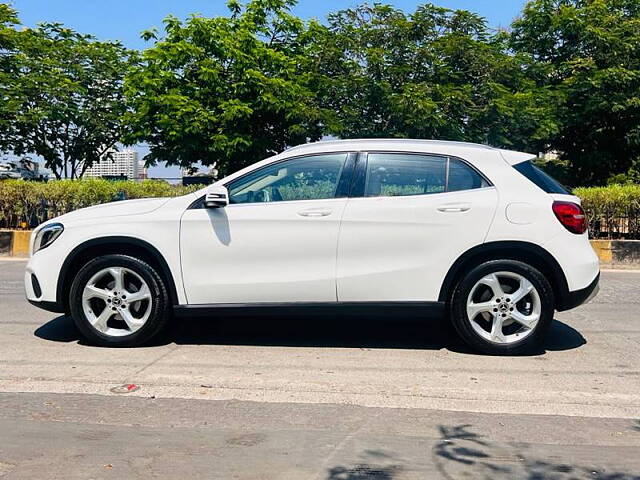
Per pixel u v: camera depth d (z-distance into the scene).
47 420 4.36
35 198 13.63
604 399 4.88
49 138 21.95
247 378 5.28
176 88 17.20
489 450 3.96
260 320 7.23
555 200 5.84
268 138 18.16
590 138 19.38
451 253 5.78
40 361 5.68
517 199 5.81
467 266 5.85
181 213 5.95
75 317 6.05
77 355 5.87
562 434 4.23
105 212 6.15
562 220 5.79
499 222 5.77
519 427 4.34
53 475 3.55
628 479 3.59
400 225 5.79
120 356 5.85
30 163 23.31
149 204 6.15
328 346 6.28
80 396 4.84
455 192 5.88
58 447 3.93
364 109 17.48
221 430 4.22
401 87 16.83
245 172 6.04
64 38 21.83
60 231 6.06
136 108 18.48
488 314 5.93
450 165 5.96
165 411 4.55
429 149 6.01
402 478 3.57
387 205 5.82
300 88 17.02
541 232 5.75
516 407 4.71
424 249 5.79
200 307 5.91
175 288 5.93
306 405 4.70
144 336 6.03
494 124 16.66
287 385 5.12
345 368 5.58
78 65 20.86
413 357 5.92
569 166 20.36
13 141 21.34
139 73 17.88
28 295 6.23
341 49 17.64
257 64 17.50
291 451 3.90
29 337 6.49
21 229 13.67
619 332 6.89
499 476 3.61
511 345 5.85
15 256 13.24
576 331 6.92
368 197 5.89
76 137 22.19
